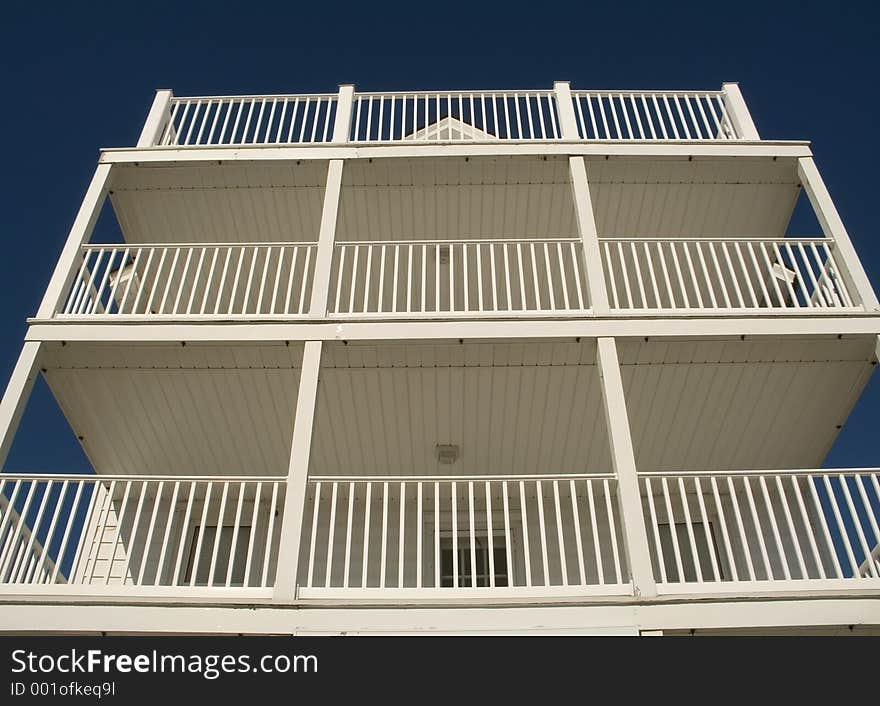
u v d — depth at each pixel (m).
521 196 9.58
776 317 7.62
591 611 5.86
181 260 10.22
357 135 9.66
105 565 9.58
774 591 5.96
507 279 7.95
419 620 5.82
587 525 9.86
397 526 9.98
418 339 7.53
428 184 9.42
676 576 9.52
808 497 9.93
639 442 9.40
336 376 8.21
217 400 8.64
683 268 10.11
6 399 7.02
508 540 6.41
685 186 9.45
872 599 5.91
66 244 8.25
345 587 6.08
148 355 7.84
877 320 7.61
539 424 9.06
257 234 10.12
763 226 9.95
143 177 9.35
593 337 7.52
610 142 9.21
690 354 7.92
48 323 7.57
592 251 8.12
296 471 6.66
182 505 10.11
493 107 9.98
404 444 9.41
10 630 5.70
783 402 8.62
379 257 10.12
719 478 9.82
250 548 6.39
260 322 7.64
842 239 8.28
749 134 9.49
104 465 9.74
